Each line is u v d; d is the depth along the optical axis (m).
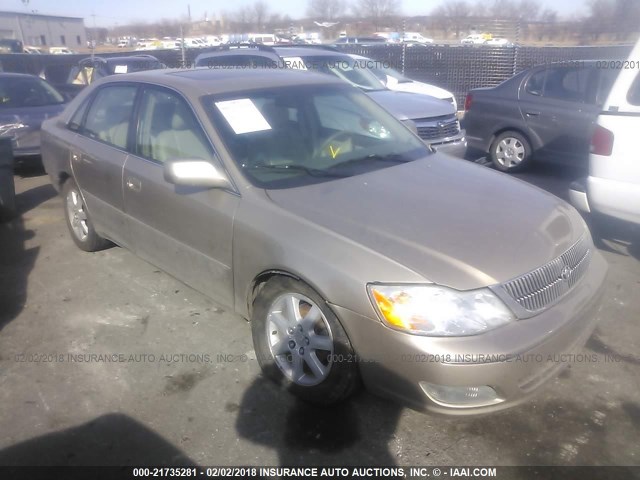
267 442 2.86
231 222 3.22
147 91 4.11
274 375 3.21
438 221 2.96
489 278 2.59
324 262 2.77
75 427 2.97
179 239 3.69
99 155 4.38
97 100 4.71
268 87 3.96
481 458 2.74
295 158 3.55
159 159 3.86
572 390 3.20
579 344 2.92
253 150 3.47
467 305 2.54
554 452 2.76
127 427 2.97
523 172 8.12
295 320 3.03
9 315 4.09
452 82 14.23
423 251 2.70
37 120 8.07
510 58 13.45
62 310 4.15
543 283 2.74
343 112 4.11
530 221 3.07
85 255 5.13
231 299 3.43
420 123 7.64
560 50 12.84
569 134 7.41
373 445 2.83
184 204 3.54
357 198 3.18
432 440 2.86
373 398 3.16
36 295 4.39
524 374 2.59
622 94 4.36
